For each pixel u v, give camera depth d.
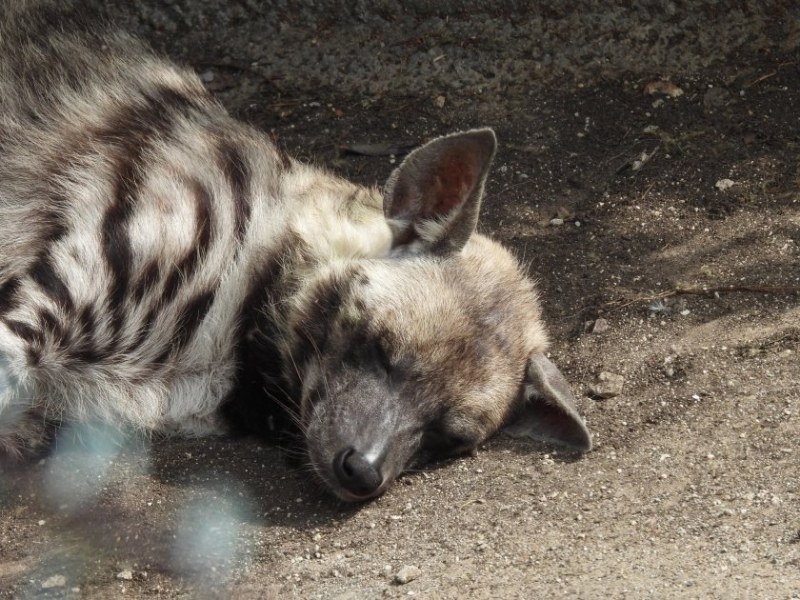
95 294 9.66
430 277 10.12
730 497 9.23
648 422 10.48
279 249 10.41
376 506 9.54
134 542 9.11
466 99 13.79
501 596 8.05
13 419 9.91
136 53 11.49
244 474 9.98
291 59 13.76
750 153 13.27
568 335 11.70
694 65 13.82
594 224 12.80
